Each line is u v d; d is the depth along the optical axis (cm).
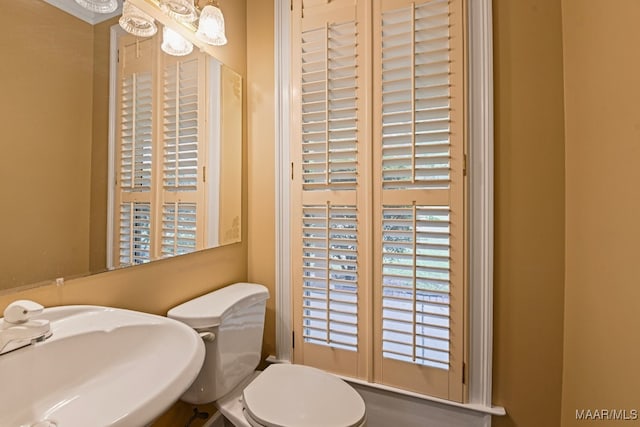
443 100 127
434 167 128
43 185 81
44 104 81
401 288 134
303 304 153
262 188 166
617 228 87
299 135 153
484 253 125
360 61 140
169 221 120
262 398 108
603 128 93
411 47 130
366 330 140
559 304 118
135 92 106
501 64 124
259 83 165
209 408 137
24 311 68
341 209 145
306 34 150
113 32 98
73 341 75
